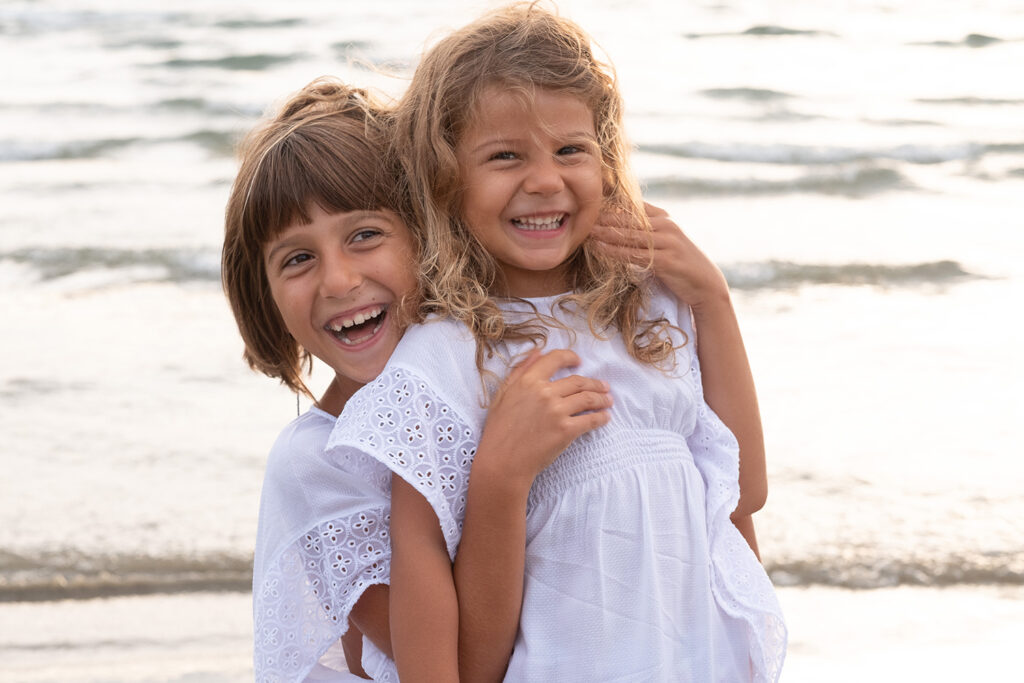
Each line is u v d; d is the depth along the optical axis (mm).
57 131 14781
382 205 2271
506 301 2283
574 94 2178
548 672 2096
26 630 4594
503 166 2160
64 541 5301
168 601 4863
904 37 20031
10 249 10477
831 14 21328
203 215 11664
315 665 2457
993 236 11086
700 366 2465
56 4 21547
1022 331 8328
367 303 2260
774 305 9039
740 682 2277
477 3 2600
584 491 2154
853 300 9156
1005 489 5809
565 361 2189
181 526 5473
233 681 4211
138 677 4227
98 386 7309
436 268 2217
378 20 20016
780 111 15797
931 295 9289
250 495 5789
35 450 6316
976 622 4652
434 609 2066
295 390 2668
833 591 4910
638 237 2363
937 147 14352
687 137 14430
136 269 10055
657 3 21453
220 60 18062
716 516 2312
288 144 2260
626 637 2119
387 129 2373
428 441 2098
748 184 12891
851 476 5949
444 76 2184
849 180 13117
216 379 7430
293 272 2283
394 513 2160
